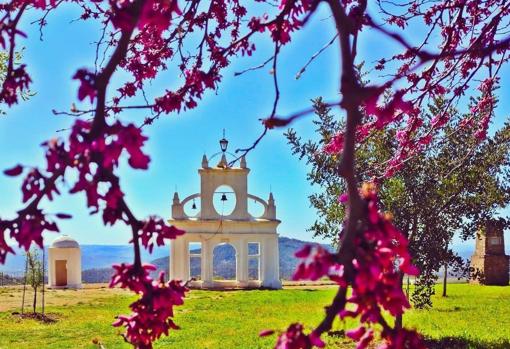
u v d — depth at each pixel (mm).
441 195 9141
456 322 13406
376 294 1679
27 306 20656
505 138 9273
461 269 10031
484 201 9539
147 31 4785
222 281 30641
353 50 2688
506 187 9523
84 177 1829
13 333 14188
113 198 1915
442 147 9070
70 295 25453
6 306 20891
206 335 12680
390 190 9039
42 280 18188
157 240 2121
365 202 1668
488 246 27125
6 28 2305
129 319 2199
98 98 1846
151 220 2115
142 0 1987
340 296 1673
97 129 1822
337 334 10617
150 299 2170
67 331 14250
